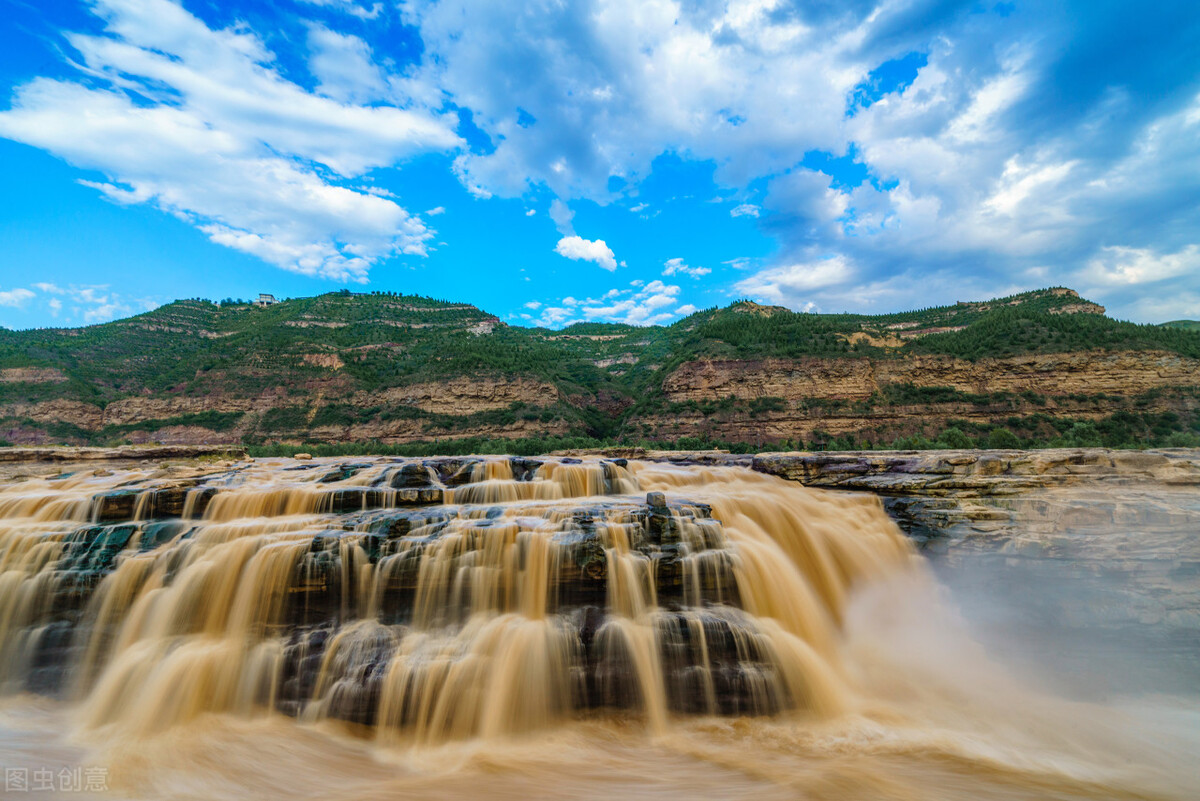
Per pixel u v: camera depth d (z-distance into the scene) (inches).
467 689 382.0
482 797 289.0
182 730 371.2
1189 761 362.6
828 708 426.9
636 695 403.2
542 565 448.8
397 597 447.5
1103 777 339.0
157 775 309.3
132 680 411.8
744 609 480.7
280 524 506.3
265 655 411.5
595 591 440.5
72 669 437.7
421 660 391.2
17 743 344.2
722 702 408.2
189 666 409.4
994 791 316.2
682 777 319.9
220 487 599.5
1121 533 542.9
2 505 573.3
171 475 766.5
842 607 593.3
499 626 423.5
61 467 1005.2
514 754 354.6
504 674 393.1
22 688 430.6
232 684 403.5
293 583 447.2
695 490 783.1
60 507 567.8
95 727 378.3
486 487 651.5
